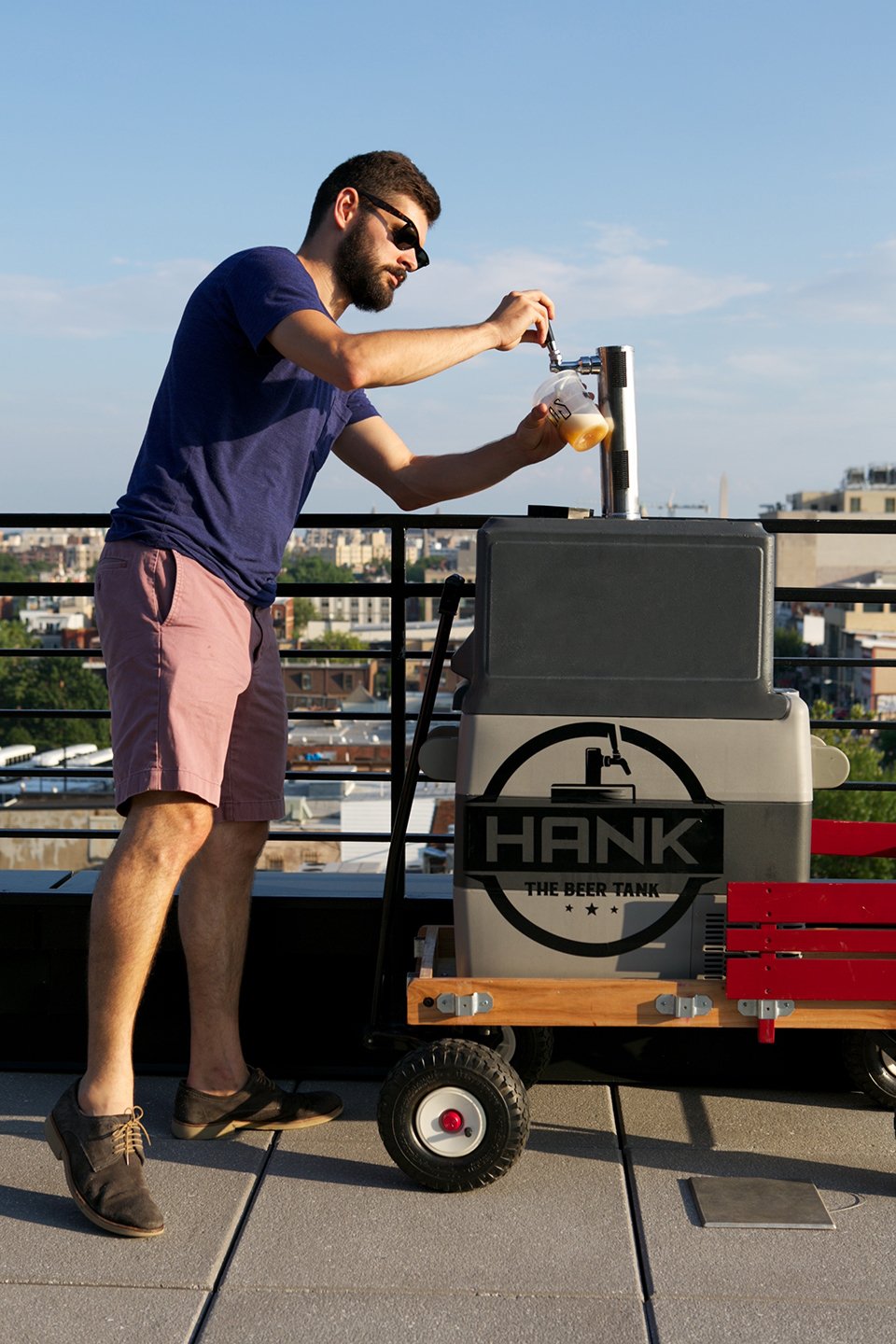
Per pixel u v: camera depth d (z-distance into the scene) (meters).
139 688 2.30
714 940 2.32
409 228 2.54
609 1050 2.85
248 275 2.31
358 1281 2.04
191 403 2.37
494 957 2.33
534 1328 1.92
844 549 113.56
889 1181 2.37
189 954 2.59
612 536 2.27
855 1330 1.91
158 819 2.29
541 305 2.47
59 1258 2.12
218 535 2.37
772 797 2.29
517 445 2.68
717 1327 1.91
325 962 2.94
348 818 36.91
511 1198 2.31
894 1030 2.65
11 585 3.17
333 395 2.58
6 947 2.93
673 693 2.28
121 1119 2.25
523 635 2.29
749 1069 2.83
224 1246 2.16
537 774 2.30
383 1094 2.31
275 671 2.63
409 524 3.04
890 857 2.70
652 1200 2.30
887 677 86.94
